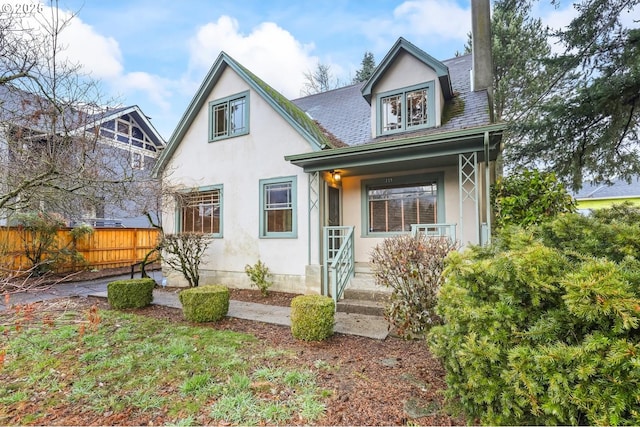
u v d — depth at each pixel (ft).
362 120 28.68
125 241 41.04
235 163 27.37
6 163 15.26
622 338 5.95
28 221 27.48
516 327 7.33
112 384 10.38
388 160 20.22
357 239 25.79
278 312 18.93
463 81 29.07
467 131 17.13
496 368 7.21
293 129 24.71
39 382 10.59
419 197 23.86
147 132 49.24
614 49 24.43
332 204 25.21
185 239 25.70
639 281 6.39
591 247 8.75
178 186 28.58
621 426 5.50
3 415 8.80
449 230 19.89
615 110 24.58
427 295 13.57
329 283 22.50
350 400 9.16
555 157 28.66
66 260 32.27
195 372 11.06
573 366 6.18
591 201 53.57
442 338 8.52
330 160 21.75
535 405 6.37
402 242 14.51
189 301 16.81
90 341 14.01
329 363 11.62
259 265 24.54
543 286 7.03
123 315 18.19
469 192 20.04
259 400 9.24
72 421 8.53
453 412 8.39
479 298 8.46
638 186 53.42
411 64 24.34
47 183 14.21
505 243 10.50
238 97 27.55
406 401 9.05
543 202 18.40
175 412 8.80
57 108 14.29
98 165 16.10
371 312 17.95
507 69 47.62
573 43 25.63
